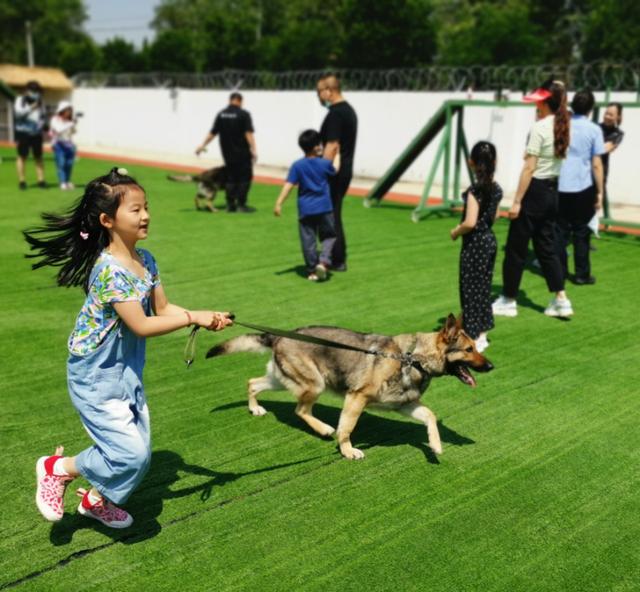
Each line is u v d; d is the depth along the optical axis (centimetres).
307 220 811
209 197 1280
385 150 1898
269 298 752
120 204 306
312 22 3566
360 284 814
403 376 412
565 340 641
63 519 355
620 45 2695
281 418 479
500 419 479
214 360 579
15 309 699
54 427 452
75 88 3133
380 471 408
